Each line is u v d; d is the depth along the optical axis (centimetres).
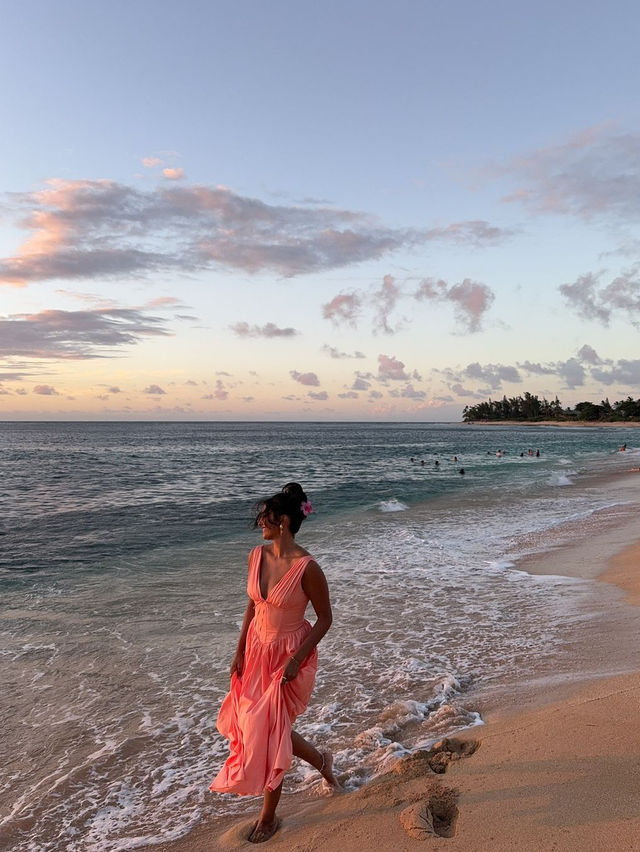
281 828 328
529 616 729
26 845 336
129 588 903
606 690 467
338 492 2331
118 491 2370
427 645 638
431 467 3778
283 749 303
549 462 4134
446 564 1049
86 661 613
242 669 344
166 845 328
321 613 327
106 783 398
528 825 293
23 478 2980
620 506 1747
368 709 486
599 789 316
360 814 328
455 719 444
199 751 438
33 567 1049
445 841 290
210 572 1010
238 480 2891
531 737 389
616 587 840
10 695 534
